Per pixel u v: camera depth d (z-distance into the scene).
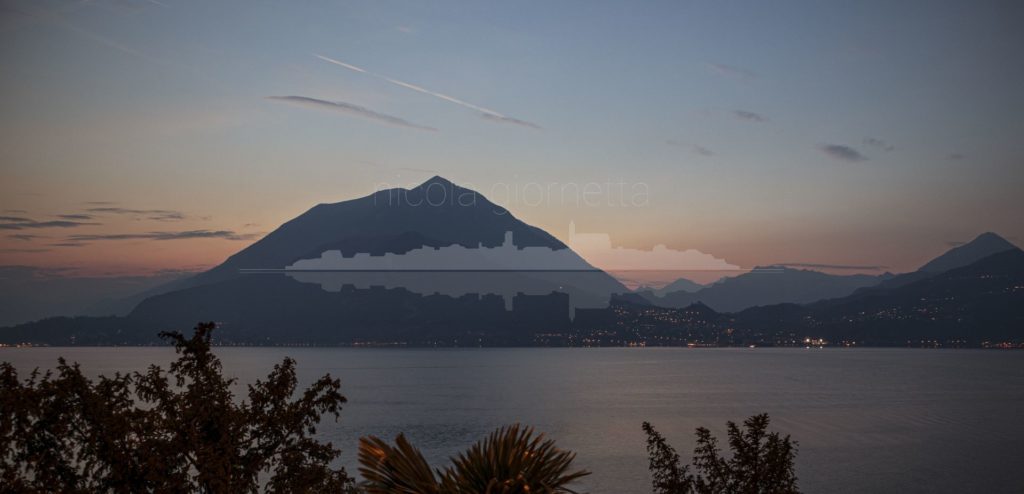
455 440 80.31
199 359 8.23
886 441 83.12
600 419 100.94
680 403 125.81
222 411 7.95
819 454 73.81
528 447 5.93
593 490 53.91
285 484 8.02
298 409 8.35
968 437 86.62
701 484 12.55
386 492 5.70
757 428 12.45
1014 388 159.12
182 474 7.64
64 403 7.57
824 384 171.25
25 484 7.16
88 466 7.63
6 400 7.16
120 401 7.91
